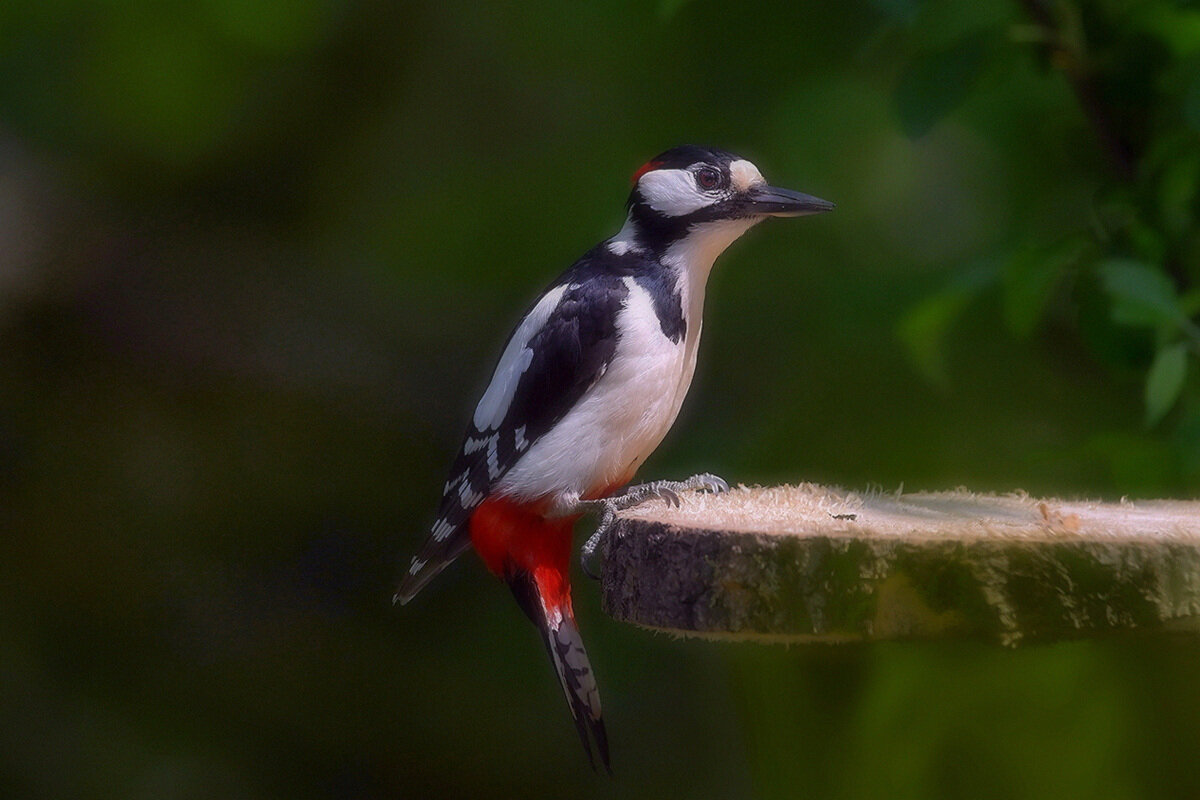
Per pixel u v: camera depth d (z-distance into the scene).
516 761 12.70
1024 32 7.45
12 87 12.45
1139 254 7.47
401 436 13.41
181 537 13.62
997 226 9.68
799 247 10.41
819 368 9.97
